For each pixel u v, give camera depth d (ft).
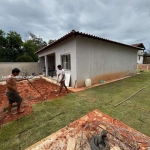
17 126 8.66
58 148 6.03
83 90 19.08
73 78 21.42
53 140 6.62
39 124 8.91
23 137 7.40
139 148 5.83
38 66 43.62
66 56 23.36
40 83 26.45
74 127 7.82
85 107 11.97
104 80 26.86
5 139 7.23
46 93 17.90
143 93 16.74
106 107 11.82
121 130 7.25
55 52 28.04
